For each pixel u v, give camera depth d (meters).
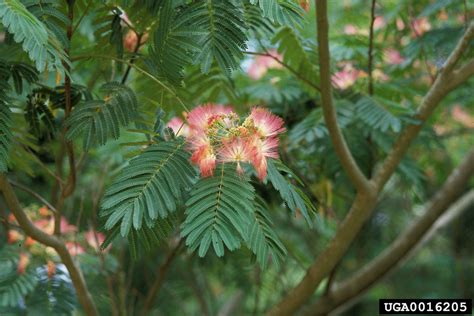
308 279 3.06
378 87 3.43
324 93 2.61
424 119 2.99
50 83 2.83
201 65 1.82
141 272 4.66
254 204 1.66
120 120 1.95
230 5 1.89
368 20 3.99
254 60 3.86
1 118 1.80
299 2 1.99
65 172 4.02
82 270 3.33
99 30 2.33
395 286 6.77
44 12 1.88
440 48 3.45
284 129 1.70
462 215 6.14
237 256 4.06
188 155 1.68
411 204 4.98
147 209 1.57
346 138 3.48
